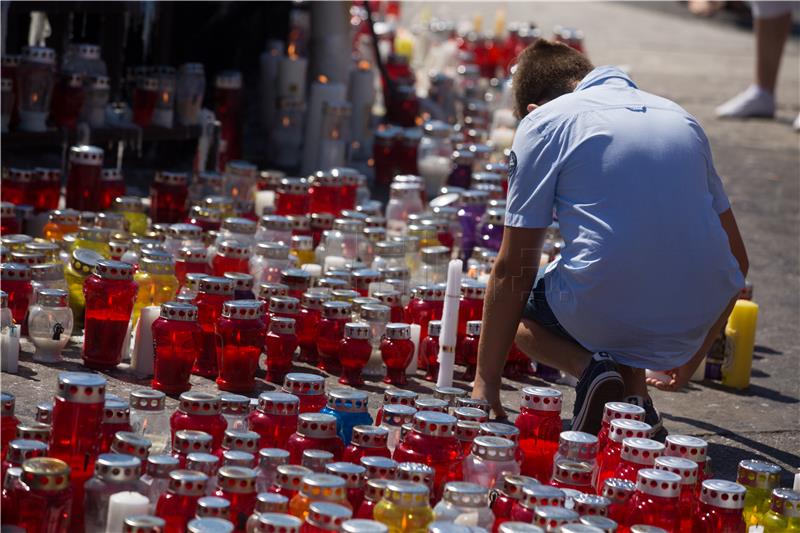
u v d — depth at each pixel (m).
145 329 5.59
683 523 4.10
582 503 3.90
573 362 5.46
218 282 5.65
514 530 3.58
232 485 3.71
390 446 4.53
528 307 5.54
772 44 17.34
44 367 5.54
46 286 5.91
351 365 5.76
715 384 6.69
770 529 4.34
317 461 4.02
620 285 5.10
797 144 15.88
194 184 8.34
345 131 10.77
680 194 5.11
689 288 5.15
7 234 6.82
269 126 12.16
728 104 17.70
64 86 8.94
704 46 25.06
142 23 10.38
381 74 12.38
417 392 5.83
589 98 5.29
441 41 17.81
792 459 5.59
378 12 19.36
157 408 4.35
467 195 7.99
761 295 8.88
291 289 6.25
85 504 3.74
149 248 6.28
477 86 13.77
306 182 8.04
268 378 5.75
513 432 4.34
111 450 3.95
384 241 7.05
